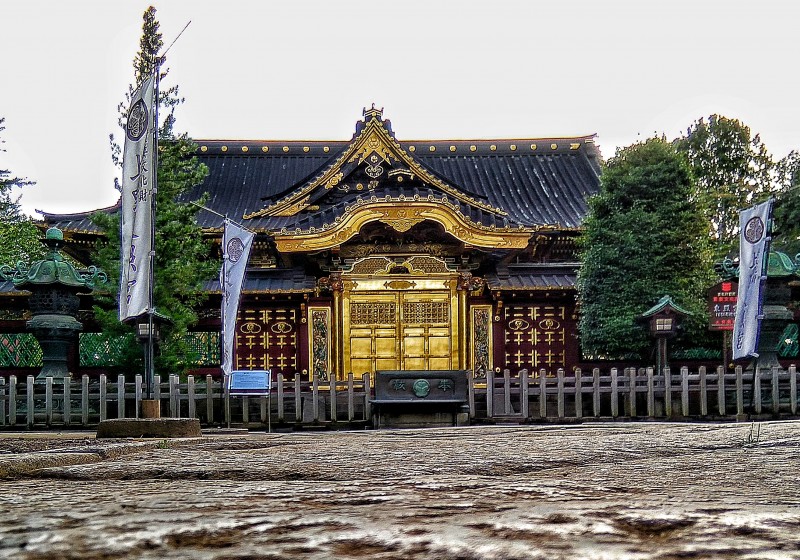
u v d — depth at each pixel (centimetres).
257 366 3095
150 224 1395
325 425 2241
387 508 171
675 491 214
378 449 458
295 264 3145
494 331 3102
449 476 278
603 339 2742
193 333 2964
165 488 229
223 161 4181
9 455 400
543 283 3105
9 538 128
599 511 159
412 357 3097
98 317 2527
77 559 112
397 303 3117
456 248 3125
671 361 2797
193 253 2666
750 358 2205
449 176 4009
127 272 1402
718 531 132
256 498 193
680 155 2886
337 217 2919
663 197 2823
